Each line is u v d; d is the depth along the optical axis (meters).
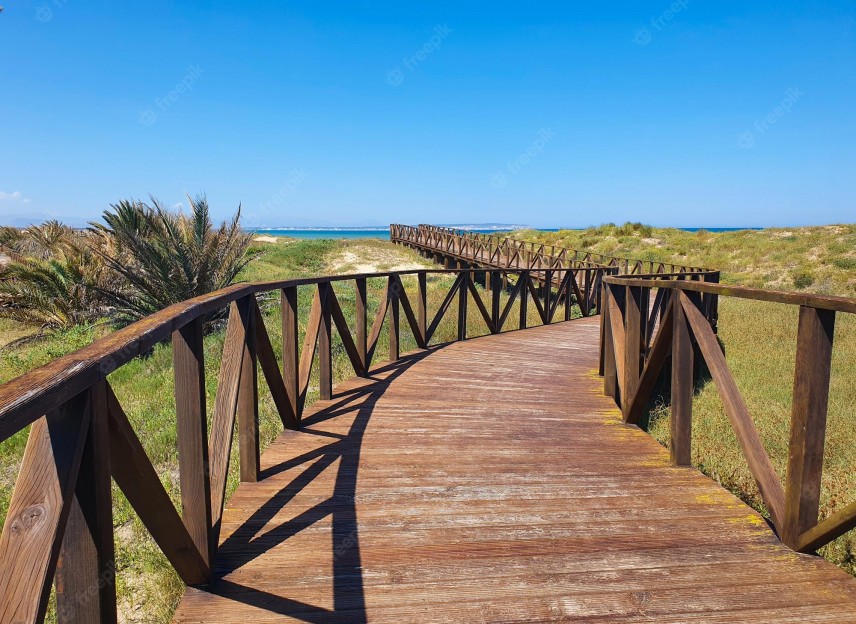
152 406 5.38
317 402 4.81
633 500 2.83
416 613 1.88
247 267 20.31
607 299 5.16
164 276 8.66
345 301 12.16
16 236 17.91
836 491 3.62
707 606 1.93
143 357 7.35
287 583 2.06
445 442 3.76
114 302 9.07
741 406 2.65
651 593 2.01
